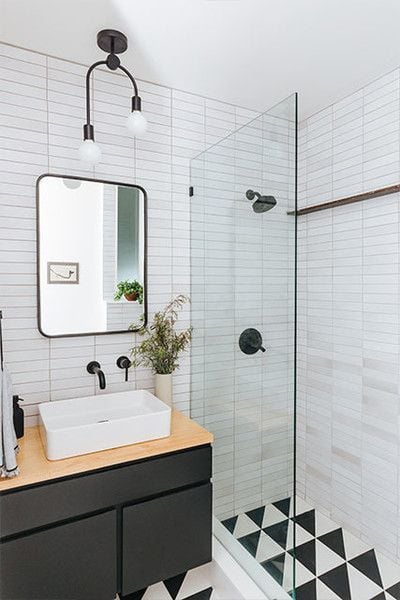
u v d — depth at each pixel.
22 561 1.34
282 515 1.57
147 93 2.06
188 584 1.82
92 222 1.95
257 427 1.76
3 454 1.35
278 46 1.73
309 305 2.50
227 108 2.31
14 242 1.78
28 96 1.79
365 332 2.11
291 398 1.54
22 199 1.79
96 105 1.94
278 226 1.59
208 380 2.15
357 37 1.67
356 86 2.11
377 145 2.04
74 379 1.93
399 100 1.92
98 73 1.94
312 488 2.48
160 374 2.05
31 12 1.52
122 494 1.53
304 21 1.56
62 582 1.41
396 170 1.94
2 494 1.32
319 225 2.42
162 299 2.16
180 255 2.21
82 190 1.92
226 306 1.96
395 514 1.94
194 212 2.21
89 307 1.95
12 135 1.76
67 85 1.87
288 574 1.51
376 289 2.04
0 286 1.75
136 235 2.06
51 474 1.39
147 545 1.58
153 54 1.79
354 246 2.17
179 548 1.65
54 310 1.87
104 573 1.49
